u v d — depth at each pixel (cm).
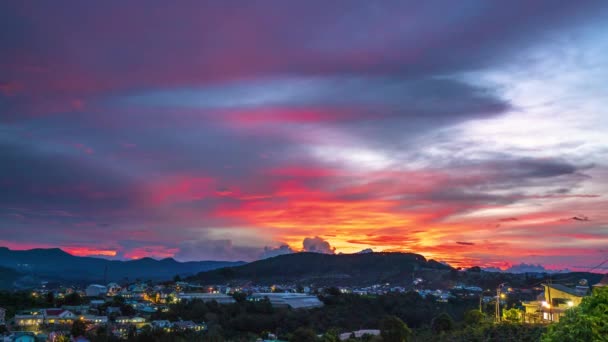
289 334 16788
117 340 15525
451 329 11706
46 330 16375
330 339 15125
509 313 10375
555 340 5238
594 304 5247
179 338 15800
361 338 14675
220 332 17788
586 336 4988
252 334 18212
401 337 12388
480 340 8838
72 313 18012
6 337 14588
